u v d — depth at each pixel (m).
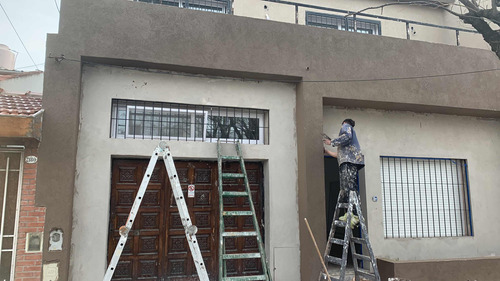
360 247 6.71
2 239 4.79
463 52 7.12
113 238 5.39
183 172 5.87
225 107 6.03
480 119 7.71
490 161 7.61
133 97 5.53
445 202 7.30
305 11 9.08
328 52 6.27
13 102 5.43
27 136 4.50
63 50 5.07
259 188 6.23
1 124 4.43
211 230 5.87
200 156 5.68
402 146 7.05
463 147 7.46
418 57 6.80
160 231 5.62
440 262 5.93
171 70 5.71
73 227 5.00
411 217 7.03
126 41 5.31
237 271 5.91
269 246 5.83
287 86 6.32
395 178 7.07
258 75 5.94
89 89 5.36
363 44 6.50
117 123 5.57
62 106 4.96
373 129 6.91
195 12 5.70
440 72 6.88
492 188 7.52
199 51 5.61
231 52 5.75
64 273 4.69
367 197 6.68
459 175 7.51
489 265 6.18
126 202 5.54
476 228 7.26
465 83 7.02
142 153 5.42
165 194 5.71
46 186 4.76
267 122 6.21
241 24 5.88
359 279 5.54
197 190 5.89
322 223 5.77
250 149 5.94
